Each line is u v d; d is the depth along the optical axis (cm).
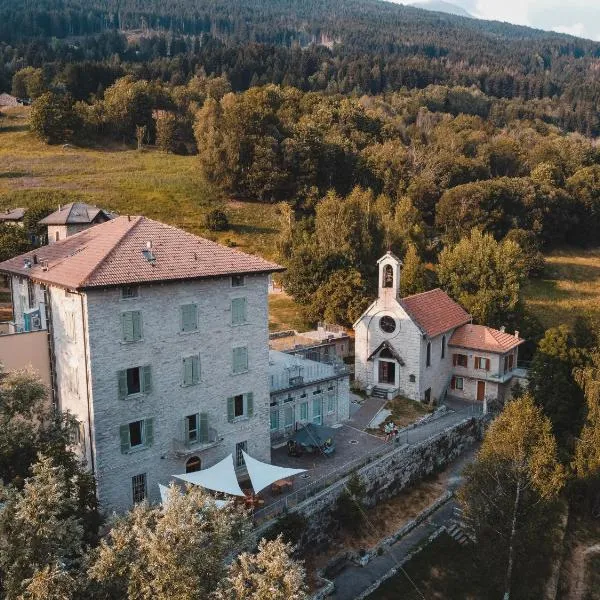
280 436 5050
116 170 13075
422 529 4472
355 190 10231
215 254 4247
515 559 4041
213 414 4197
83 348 3650
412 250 8312
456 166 12862
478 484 4122
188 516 2175
